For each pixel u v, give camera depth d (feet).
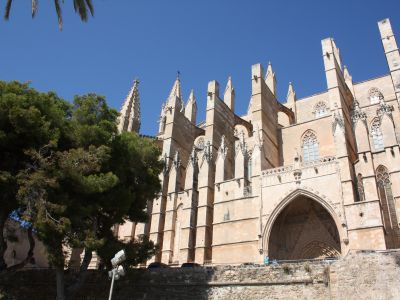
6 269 83.30
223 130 174.50
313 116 196.85
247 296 83.82
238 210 135.64
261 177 135.03
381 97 160.35
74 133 87.97
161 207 161.99
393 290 66.54
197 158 165.27
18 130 76.79
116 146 94.32
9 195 80.89
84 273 85.97
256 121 155.22
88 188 79.15
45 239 76.48
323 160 125.39
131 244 91.56
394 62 149.89
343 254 110.83
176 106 186.19
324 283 77.51
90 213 82.23
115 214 90.58
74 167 78.48
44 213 74.13
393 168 119.65
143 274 95.66
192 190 155.02
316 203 131.64
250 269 86.48
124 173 93.56
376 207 110.42
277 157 162.71
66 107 96.94
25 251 165.48
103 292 96.84
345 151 122.42
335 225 128.16
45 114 84.94
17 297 101.30
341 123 127.54
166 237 154.92
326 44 157.99
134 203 97.30
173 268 94.07
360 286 69.87
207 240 142.20
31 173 78.13
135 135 104.99
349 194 115.96
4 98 78.07
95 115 94.84
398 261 68.74
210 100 172.86
